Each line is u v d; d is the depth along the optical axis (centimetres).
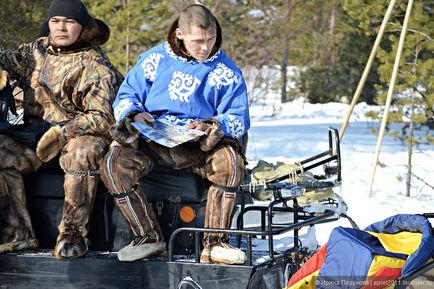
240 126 604
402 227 581
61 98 641
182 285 572
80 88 632
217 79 612
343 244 541
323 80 3406
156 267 580
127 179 588
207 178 602
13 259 601
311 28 3891
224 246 582
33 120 657
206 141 586
